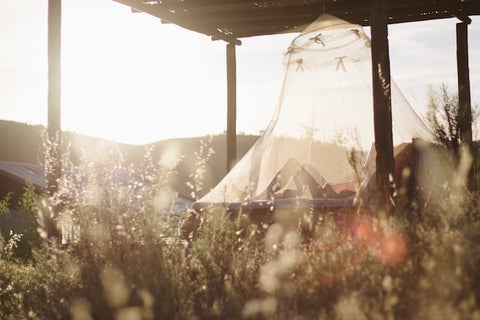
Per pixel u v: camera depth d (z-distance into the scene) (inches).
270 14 417.4
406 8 429.4
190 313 145.4
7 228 367.9
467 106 329.7
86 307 154.9
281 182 312.8
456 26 442.0
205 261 172.7
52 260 186.4
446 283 119.9
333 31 360.8
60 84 303.0
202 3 396.8
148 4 393.4
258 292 151.5
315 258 158.9
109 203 182.2
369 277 136.9
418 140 304.3
